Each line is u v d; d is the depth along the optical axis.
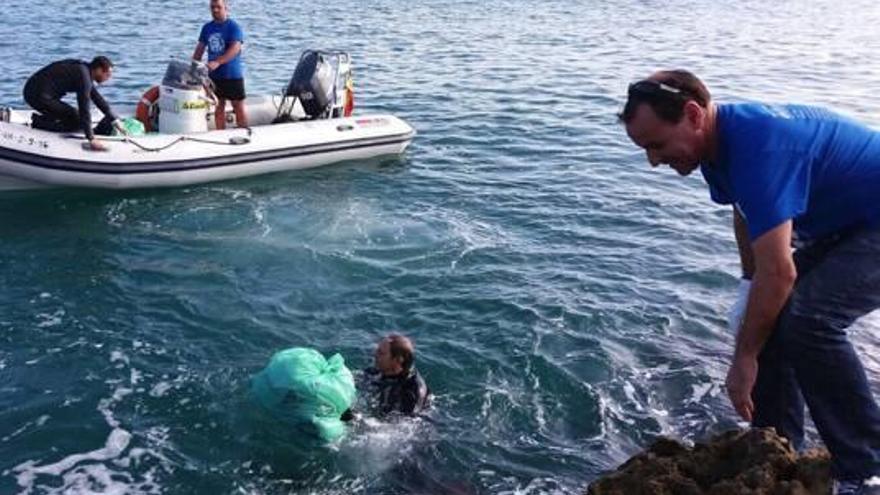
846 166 3.16
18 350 6.38
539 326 6.92
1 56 17.08
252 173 10.98
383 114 13.28
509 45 22.12
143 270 7.93
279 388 5.21
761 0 36.19
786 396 4.06
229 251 8.43
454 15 27.53
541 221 9.41
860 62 20.88
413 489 4.99
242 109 11.41
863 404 3.35
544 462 5.26
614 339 6.75
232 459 5.22
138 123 10.77
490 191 10.46
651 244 8.79
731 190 3.21
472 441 5.45
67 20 22.09
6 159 9.54
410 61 19.16
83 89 9.85
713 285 7.81
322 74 12.00
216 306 7.21
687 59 20.97
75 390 5.88
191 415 5.64
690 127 3.01
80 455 5.21
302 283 7.70
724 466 4.10
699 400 5.91
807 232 3.38
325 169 11.38
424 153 12.18
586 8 31.31
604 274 8.00
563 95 16.22
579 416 5.75
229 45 10.99
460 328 6.89
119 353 6.39
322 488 4.99
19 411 5.61
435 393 5.98
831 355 3.30
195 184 10.59
